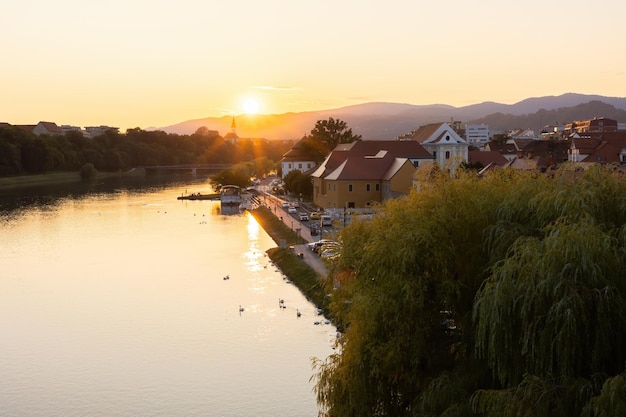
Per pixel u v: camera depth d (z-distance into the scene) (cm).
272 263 8969
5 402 4522
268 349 5409
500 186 3191
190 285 7675
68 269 8725
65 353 5416
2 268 8844
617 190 2736
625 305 2211
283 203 15075
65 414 4328
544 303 2278
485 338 2511
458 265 2966
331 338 5638
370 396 3053
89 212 15550
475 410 2448
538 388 2200
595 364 2194
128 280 7994
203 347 5484
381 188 12344
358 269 3281
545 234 2509
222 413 4291
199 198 19050
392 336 2956
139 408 4397
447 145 16175
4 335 5897
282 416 4250
